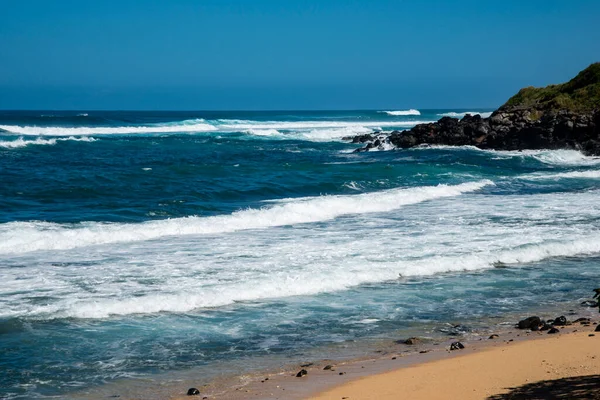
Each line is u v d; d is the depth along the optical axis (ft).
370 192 85.56
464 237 56.34
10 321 34.42
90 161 122.93
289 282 42.19
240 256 49.14
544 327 34.68
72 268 45.32
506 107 164.55
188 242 54.49
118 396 25.73
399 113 515.50
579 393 22.68
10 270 44.55
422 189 84.79
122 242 54.54
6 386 26.78
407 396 24.22
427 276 45.73
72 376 27.96
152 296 38.63
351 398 24.35
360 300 40.06
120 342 32.30
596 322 35.58
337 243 53.93
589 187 92.17
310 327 35.09
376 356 30.50
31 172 99.96
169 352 31.09
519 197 82.07
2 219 64.13
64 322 34.86
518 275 46.29
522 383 24.75
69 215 67.10
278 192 87.10
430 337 33.63
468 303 39.86
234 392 25.73
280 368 28.96
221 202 77.92
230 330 34.40
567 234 57.52
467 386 24.95
